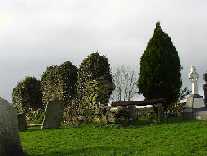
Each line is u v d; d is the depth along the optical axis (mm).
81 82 50188
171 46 46250
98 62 51281
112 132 35969
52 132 38219
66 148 30266
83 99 47438
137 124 39750
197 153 26875
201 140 29875
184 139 30781
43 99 57250
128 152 27547
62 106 43156
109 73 52000
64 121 44375
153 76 45594
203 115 42688
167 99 45688
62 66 56250
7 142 26047
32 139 35062
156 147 28859
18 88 62656
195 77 47594
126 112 40562
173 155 26547
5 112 26328
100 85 46531
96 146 30016
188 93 55281
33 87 62312
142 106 43688
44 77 57625
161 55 45594
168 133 33656
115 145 30203
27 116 56625
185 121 40250
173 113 44219
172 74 45719
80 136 35031
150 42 46250
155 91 45688
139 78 46594
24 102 61969
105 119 40875
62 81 55562
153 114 42625
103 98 46312
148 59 45906
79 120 43375
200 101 46312
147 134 33969
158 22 46562
